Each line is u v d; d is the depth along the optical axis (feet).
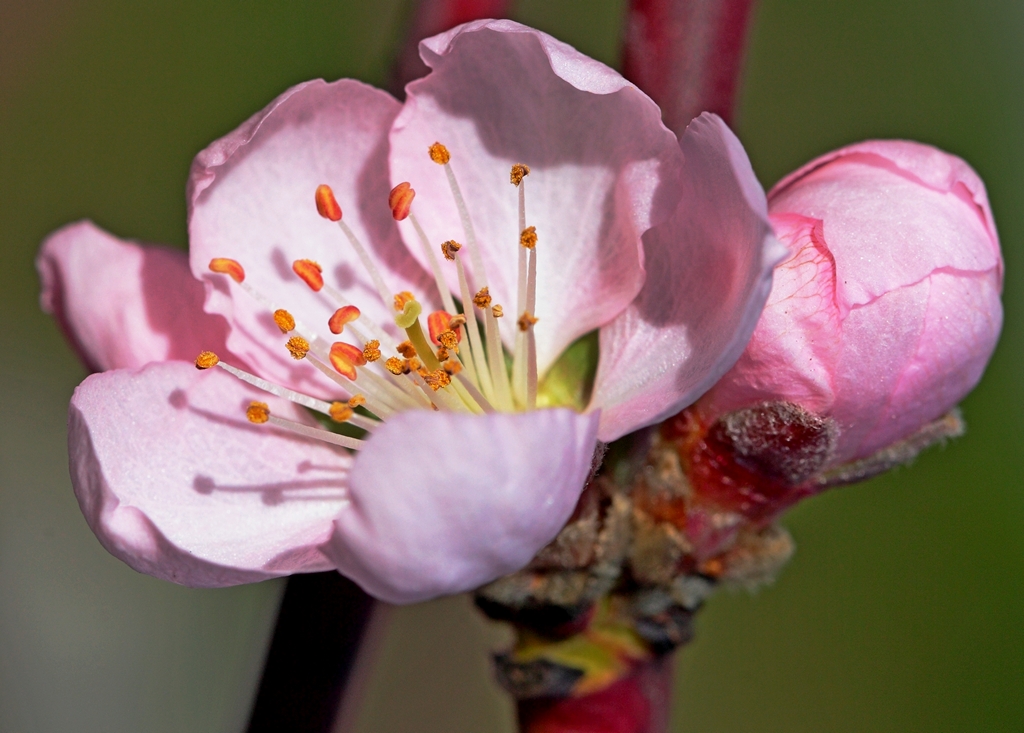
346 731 0.51
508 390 0.50
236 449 0.49
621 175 0.49
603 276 0.50
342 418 0.49
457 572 0.46
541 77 0.49
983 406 0.66
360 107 0.50
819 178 0.48
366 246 0.51
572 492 0.46
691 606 0.51
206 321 0.51
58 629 0.66
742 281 0.47
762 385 0.48
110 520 0.47
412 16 0.51
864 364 0.48
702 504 0.50
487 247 0.50
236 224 0.50
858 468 0.49
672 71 0.50
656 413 0.48
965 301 0.48
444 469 0.45
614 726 0.51
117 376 0.49
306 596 0.51
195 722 0.67
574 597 0.50
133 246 0.52
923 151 0.48
